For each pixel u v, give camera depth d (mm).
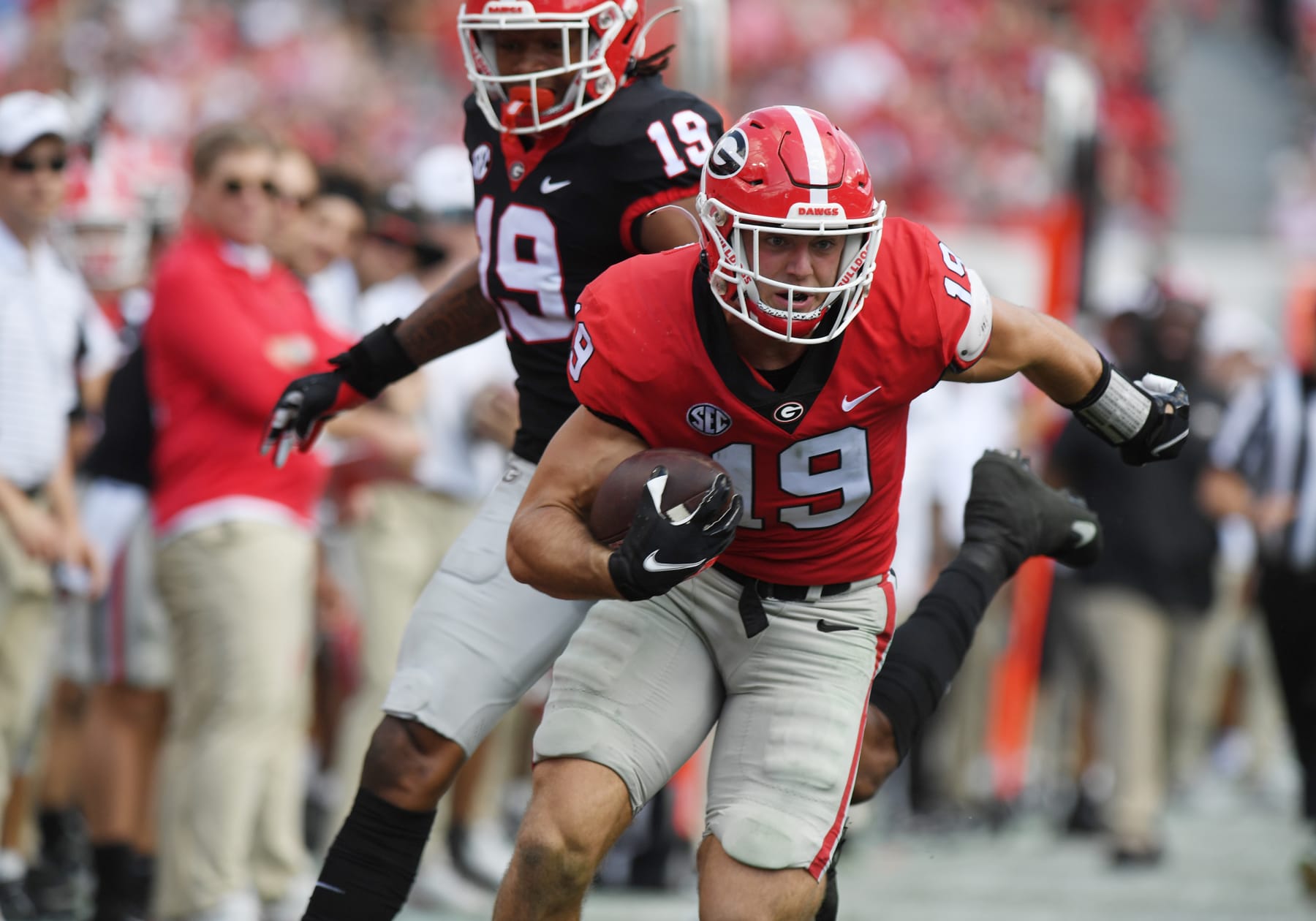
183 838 15531
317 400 12898
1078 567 13477
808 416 9727
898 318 9664
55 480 16312
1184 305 24922
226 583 15648
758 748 10445
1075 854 24812
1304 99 80312
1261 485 22531
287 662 15969
